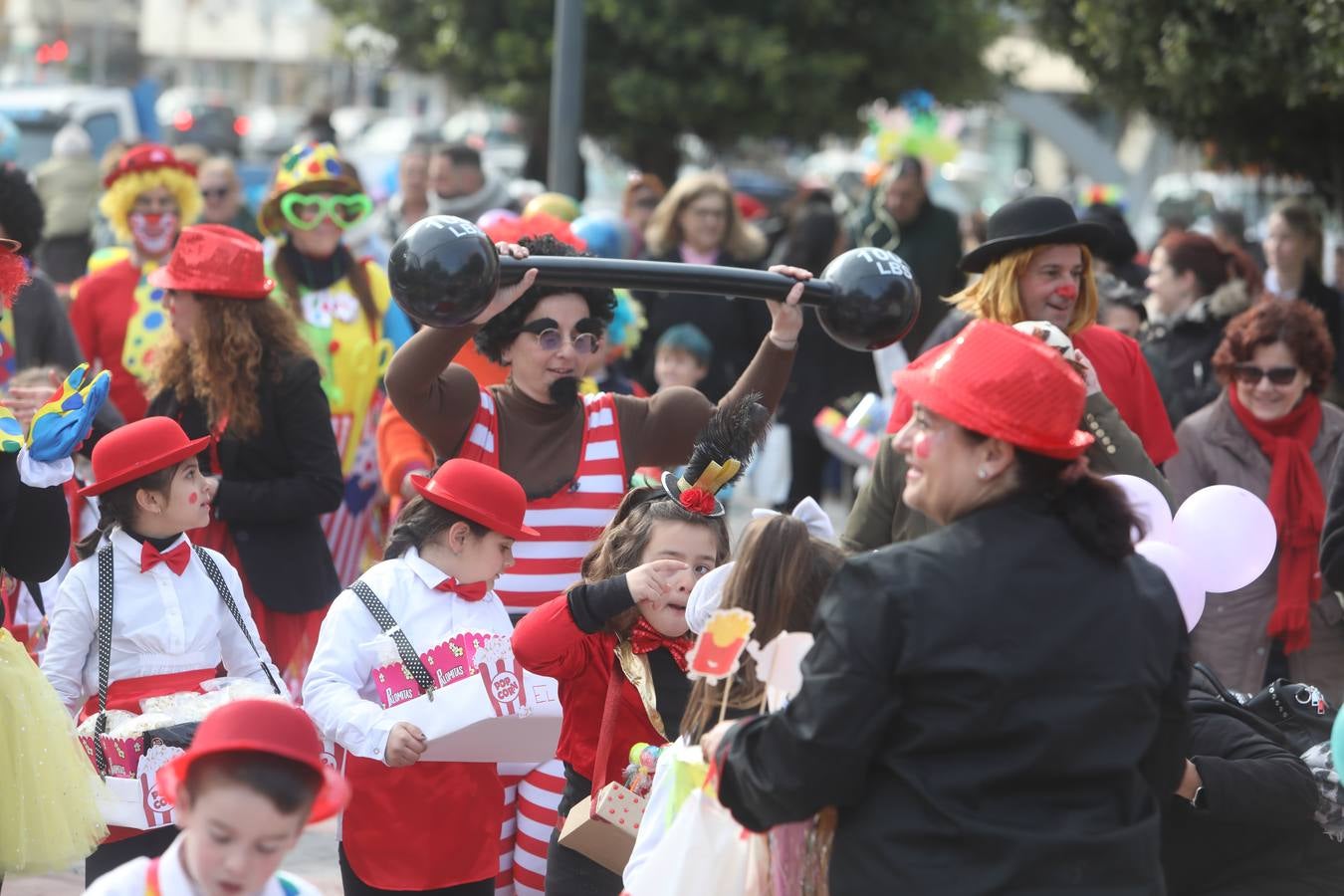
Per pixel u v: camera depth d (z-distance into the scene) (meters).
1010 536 6.23
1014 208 10.93
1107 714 6.13
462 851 9.38
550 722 8.91
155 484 9.74
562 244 10.15
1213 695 8.65
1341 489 10.72
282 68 100.94
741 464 8.80
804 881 6.89
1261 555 9.02
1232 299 16.36
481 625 9.35
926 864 6.08
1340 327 18.92
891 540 10.59
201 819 5.92
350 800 9.34
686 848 7.19
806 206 23.33
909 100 33.03
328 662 9.15
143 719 9.22
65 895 11.48
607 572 8.89
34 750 8.63
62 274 25.42
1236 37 17.91
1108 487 6.42
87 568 9.76
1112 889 6.07
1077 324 11.12
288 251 15.17
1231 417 12.55
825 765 6.11
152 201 15.62
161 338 12.30
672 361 18.47
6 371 14.34
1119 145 63.75
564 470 9.99
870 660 6.09
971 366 6.31
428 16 32.06
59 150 25.83
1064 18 20.98
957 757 6.12
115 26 95.19
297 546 12.00
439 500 9.27
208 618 9.97
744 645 6.91
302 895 6.47
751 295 9.13
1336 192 20.48
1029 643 6.08
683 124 31.14
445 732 8.81
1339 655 12.34
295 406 11.77
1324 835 8.34
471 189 22.95
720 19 30.05
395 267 8.38
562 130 20.30
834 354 20.86
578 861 8.81
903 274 9.23
